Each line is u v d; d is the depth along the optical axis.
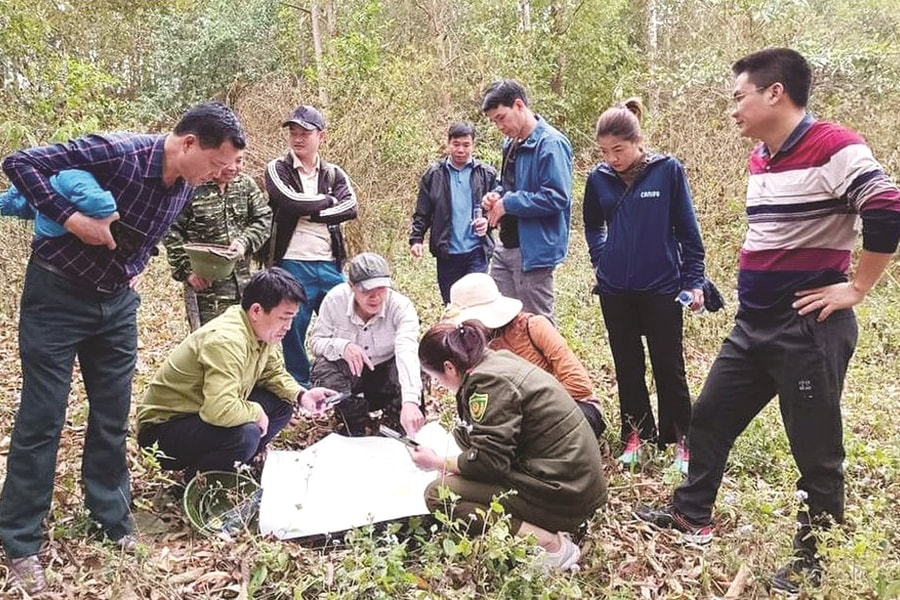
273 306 3.26
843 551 2.69
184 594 2.65
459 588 2.69
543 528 2.91
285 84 10.58
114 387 2.87
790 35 9.77
